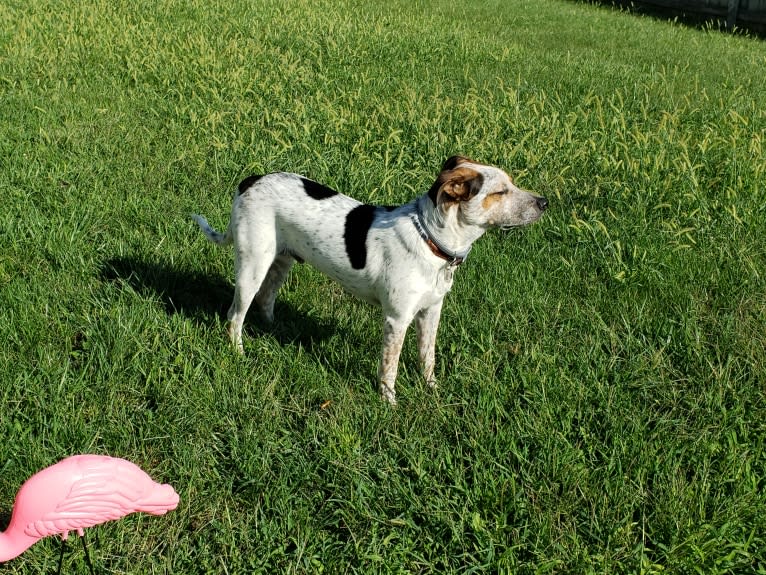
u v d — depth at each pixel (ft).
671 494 6.41
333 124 13.21
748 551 6.16
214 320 8.48
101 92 14.94
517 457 6.77
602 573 5.89
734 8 28.27
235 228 7.72
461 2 28.58
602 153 12.51
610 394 7.50
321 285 9.26
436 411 7.27
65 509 4.73
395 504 6.41
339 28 20.75
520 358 8.00
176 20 20.86
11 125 12.92
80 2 21.43
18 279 8.62
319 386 7.52
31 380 7.23
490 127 13.34
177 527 6.15
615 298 9.18
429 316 7.50
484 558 5.98
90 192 10.79
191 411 7.06
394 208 7.31
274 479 6.55
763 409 7.41
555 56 20.58
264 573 5.91
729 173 11.50
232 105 14.29
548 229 10.46
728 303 8.98
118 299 8.54
